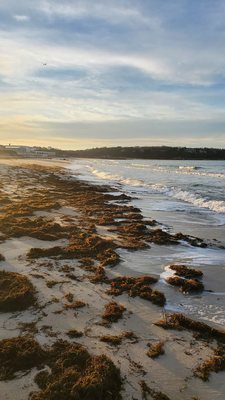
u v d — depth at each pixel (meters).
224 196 14.05
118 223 8.48
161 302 3.94
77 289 4.22
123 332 3.26
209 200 12.59
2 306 3.58
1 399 2.32
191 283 4.47
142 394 2.45
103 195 13.96
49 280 4.45
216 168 39.97
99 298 4.00
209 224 8.75
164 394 2.46
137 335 3.22
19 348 2.82
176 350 3.01
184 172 31.80
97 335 3.18
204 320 3.62
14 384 2.47
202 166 45.56
